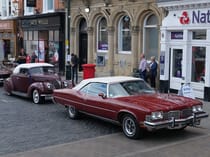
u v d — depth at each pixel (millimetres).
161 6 18031
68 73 22938
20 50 32875
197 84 16969
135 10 20469
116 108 10391
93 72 19844
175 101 10273
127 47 22047
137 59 20891
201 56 16828
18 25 33375
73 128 11445
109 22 22469
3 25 35250
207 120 12266
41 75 16844
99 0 23047
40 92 15773
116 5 21781
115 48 22516
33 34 30766
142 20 20438
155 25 19969
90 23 24016
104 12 22750
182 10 17078
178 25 17359
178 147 9219
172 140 9898
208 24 15891
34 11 30281
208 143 9562
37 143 9781
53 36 27812
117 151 8969
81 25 25875
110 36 22562
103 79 11719
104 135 10555
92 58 24484
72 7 25469
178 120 9781
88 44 24516
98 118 12000
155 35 20031
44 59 29188
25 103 16250
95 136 10461
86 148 9250
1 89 21312
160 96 10875
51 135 10602
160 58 18516
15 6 33250
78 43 25984
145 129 9852
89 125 11836
